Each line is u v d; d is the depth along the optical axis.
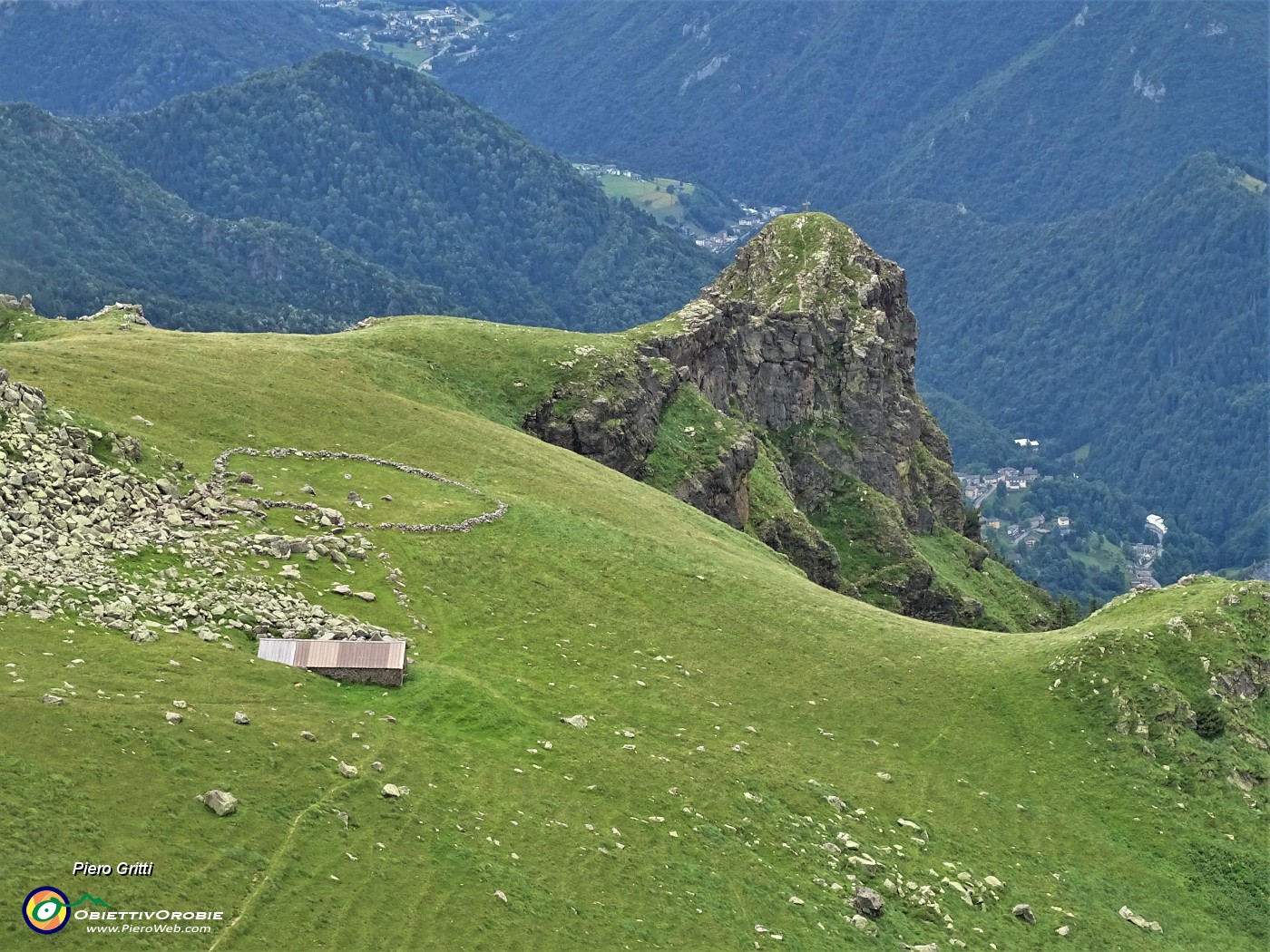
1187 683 105.75
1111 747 100.25
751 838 76.19
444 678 79.19
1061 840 90.62
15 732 58.12
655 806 75.12
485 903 60.72
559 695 85.38
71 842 53.94
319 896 56.84
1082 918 83.06
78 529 78.56
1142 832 93.56
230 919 53.69
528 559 104.31
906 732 97.75
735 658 100.88
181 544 82.94
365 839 61.50
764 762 86.19
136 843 55.22
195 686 67.44
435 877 61.03
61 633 67.56
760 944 66.50
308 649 75.62
